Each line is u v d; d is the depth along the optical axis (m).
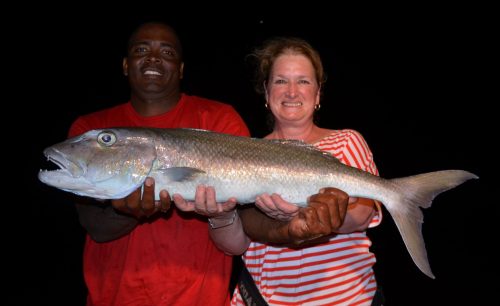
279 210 0.99
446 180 1.03
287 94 1.12
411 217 1.03
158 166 1.01
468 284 2.40
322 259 1.07
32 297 2.29
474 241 3.01
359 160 1.10
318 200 0.94
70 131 1.22
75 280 2.48
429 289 2.35
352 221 1.05
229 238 1.10
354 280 1.07
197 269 1.14
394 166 5.27
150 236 1.14
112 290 1.15
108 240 1.12
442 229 3.26
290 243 1.00
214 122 1.20
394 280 2.47
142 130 1.04
